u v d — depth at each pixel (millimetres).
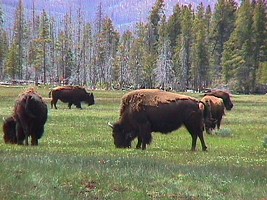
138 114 54312
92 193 25594
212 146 59438
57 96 133125
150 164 35375
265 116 111500
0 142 58812
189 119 54250
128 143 55812
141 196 25266
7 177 26781
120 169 31906
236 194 27203
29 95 55312
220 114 78938
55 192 24875
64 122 82875
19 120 55812
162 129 54562
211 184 29172
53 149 48438
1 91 179875
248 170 35469
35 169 29625
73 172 29578
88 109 124750
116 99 165750
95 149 50500
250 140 68688
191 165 36938
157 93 54781
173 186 27906
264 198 26547
